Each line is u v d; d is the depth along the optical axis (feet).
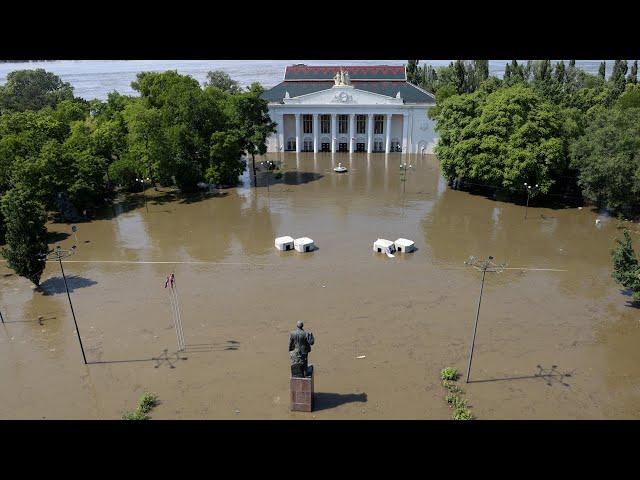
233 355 133.59
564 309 155.94
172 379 124.26
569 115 266.36
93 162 252.21
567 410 112.37
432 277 178.91
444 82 485.56
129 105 307.99
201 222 241.76
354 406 113.80
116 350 136.87
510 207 259.60
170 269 188.34
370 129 377.50
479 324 147.74
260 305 159.74
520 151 243.19
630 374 124.88
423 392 118.62
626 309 155.74
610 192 227.40
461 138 268.62
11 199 191.42
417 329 145.38
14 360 133.59
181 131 273.13
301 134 387.14
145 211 258.98
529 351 134.31
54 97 507.71
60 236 224.33
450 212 253.03
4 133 254.88
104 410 113.70
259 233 225.56
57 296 168.25
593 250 203.21
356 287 171.63
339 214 251.39
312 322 149.48
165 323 149.89
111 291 171.01
